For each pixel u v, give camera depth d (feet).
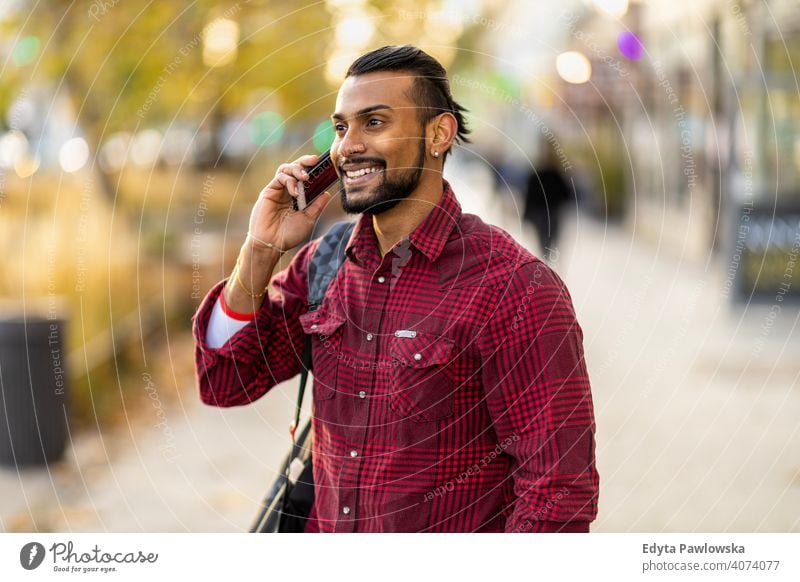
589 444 9.05
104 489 23.67
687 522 20.11
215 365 10.28
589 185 91.09
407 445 9.14
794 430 26.25
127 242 39.19
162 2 38.34
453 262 9.23
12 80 38.19
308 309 10.08
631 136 90.17
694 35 63.98
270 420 30.60
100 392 30.94
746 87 47.42
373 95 9.10
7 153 39.42
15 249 32.99
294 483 10.43
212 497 22.94
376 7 39.14
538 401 8.93
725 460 24.11
